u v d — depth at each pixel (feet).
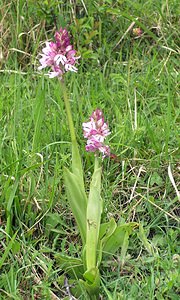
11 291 1.26
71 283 1.31
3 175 1.50
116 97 1.88
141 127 1.70
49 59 1.22
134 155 1.64
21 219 1.45
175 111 1.79
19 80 1.88
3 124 1.74
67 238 1.44
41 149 1.56
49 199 1.46
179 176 1.59
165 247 1.40
